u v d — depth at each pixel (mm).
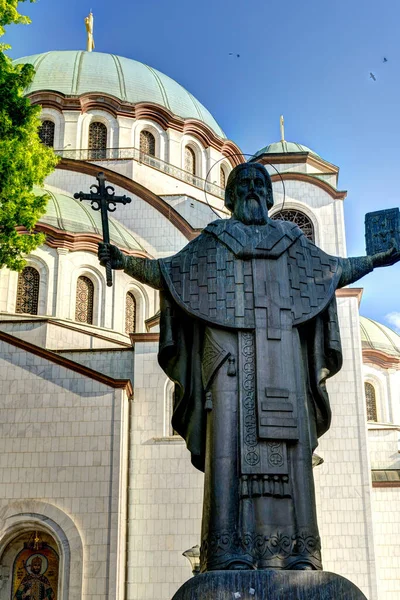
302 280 9672
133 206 41500
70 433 28578
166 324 9586
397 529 33062
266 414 8812
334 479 30875
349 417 31797
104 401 28969
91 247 37062
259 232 9781
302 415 9008
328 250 36625
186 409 9570
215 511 8609
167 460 30062
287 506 8562
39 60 50469
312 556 8430
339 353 9586
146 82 49719
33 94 46406
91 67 49688
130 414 30891
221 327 9336
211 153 48469
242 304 9383
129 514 29328
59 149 45469
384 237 9930
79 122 46156
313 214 37125
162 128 47438
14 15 22703
